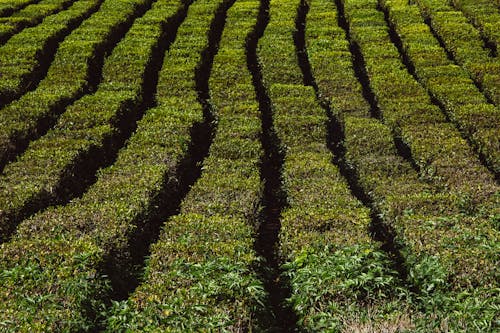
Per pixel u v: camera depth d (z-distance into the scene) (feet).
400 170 52.16
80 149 54.65
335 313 32.07
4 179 49.19
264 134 64.28
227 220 41.70
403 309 32.63
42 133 61.36
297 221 41.83
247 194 46.60
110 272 36.96
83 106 64.13
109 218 41.70
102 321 31.89
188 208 44.37
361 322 30.99
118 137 60.85
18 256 36.01
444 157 53.47
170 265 35.53
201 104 68.95
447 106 66.18
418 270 35.45
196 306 30.91
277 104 66.23
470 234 38.83
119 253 38.55
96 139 57.41
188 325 29.60
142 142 56.24
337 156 59.93
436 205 44.37
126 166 51.49
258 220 44.55
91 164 55.47
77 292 32.35
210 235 39.58
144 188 46.47
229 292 32.14
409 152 57.72
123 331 30.17
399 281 34.94
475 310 30.89
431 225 40.86
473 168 51.24
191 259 36.17
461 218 41.68
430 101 66.39
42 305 31.19
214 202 45.11
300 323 32.12
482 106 63.67
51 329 29.22
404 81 71.51
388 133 58.70
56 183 49.01
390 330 30.19
